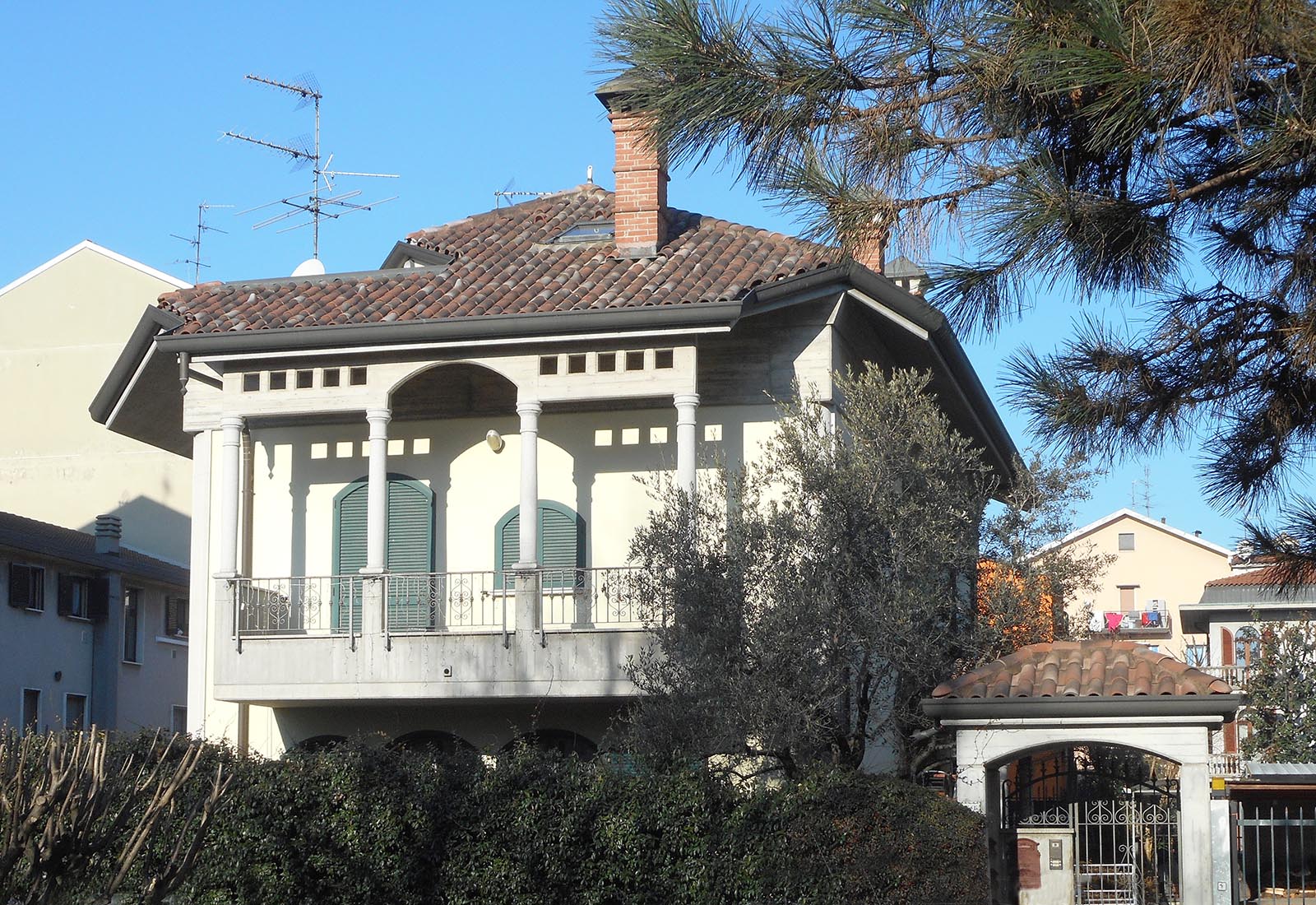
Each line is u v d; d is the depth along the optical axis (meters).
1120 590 72.19
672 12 8.86
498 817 14.55
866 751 19.91
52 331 42.72
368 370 21.25
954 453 17.42
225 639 21.09
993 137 8.73
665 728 15.55
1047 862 15.09
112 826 11.27
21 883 10.95
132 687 38.50
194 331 21.61
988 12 8.34
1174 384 9.01
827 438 17.58
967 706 13.79
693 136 9.06
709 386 21.53
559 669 20.14
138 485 41.69
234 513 21.41
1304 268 8.52
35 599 35.28
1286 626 32.25
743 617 15.98
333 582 22.75
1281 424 8.92
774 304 20.62
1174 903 15.39
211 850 14.96
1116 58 7.76
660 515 17.92
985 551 18.83
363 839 14.81
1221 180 8.36
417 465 22.98
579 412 22.42
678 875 13.89
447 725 21.91
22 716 34.47
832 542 16.25
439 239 25.12
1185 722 13.41
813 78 8.76
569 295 21.08
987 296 8.92
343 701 21.23
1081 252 8.52
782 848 13.48
